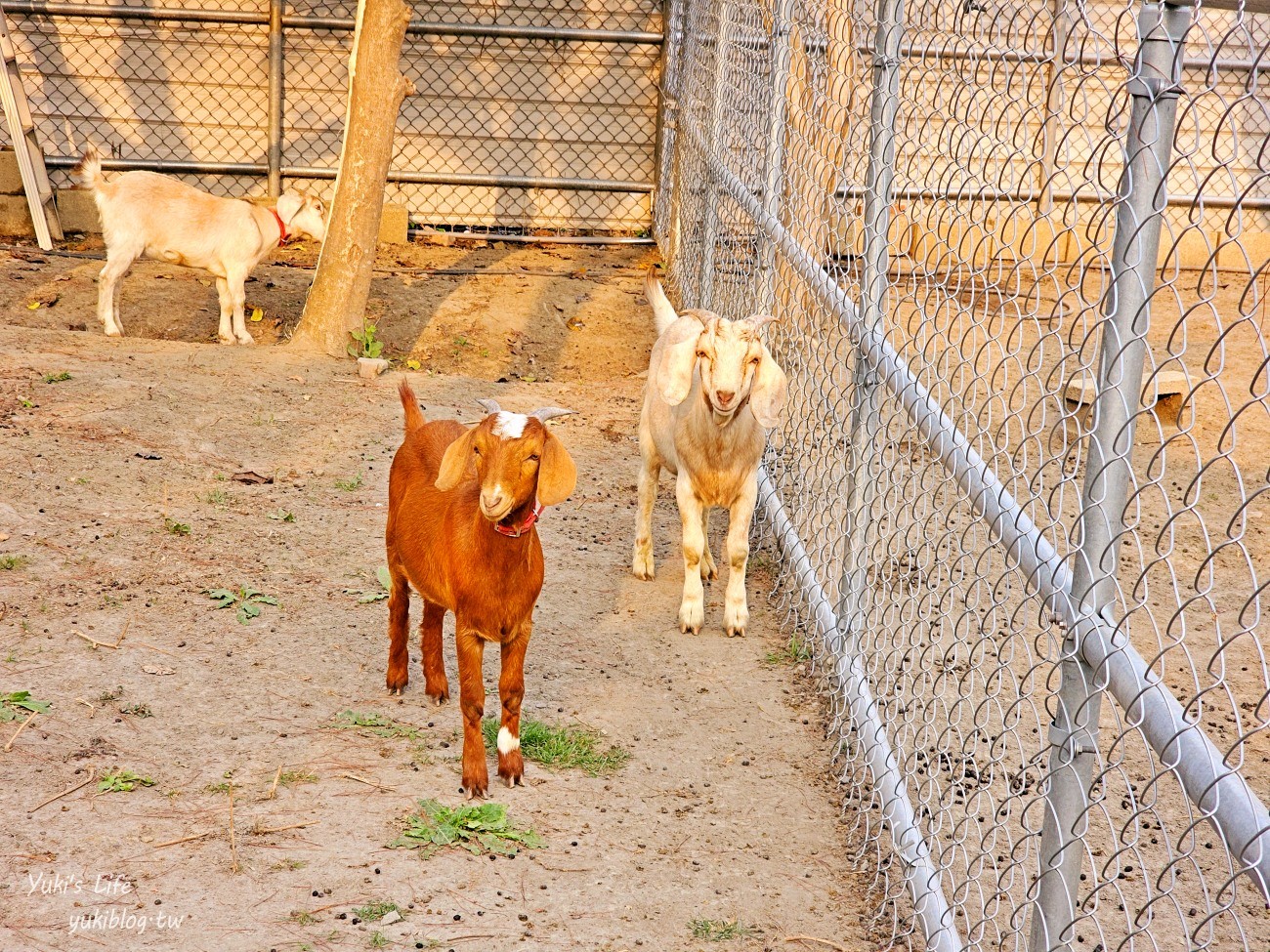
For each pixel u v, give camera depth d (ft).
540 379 32.68
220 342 32.45
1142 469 24.56
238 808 12.71
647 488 19.93
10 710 14.17
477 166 45.21
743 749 15.02
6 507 19.54
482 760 13.44
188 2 42.34
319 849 12.12
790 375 20.52
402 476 14.90
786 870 12.56
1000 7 10.85
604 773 14.23
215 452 23.22
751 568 20.98
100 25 42.11
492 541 12.84
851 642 14.84
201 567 18.62
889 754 13.20
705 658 17.49
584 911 11.55
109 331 31.71
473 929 11.10
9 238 41.22
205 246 31.53
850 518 14.80
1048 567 8.52
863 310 14.19
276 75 42.24
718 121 28.19
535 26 43.70
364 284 30.40
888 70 13.44
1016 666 16.29
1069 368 26.17
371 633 17.22
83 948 10.38
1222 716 15.71
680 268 37.73
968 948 10.12
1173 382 26.63
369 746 14.25
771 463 22.43
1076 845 8.12
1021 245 9.24
